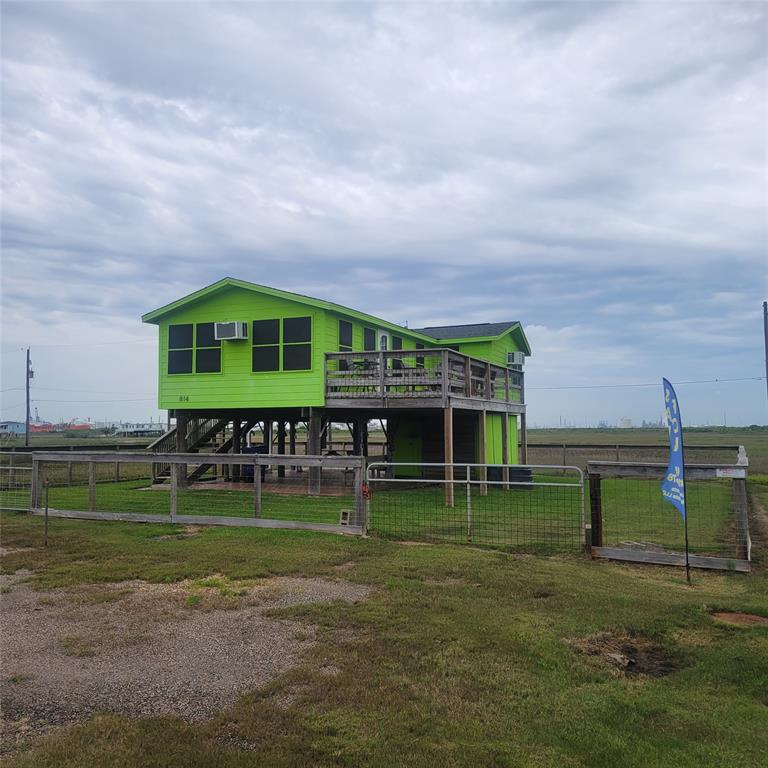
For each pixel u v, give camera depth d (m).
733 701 4.58
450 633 5.91
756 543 11.01
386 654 5.41
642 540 11.09
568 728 4.16
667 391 8.57
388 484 21.33
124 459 12.91
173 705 4.51
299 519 12.87
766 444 51.38
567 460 32.09
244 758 3.76
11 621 6.45
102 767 3.67
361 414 21.86
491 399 20.66
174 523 12.34
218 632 6.07
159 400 19.91
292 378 18.34
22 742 3.98
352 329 19.88
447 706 4.45
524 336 29.08
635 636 5.95
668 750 3.89
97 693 4.71
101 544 10.32
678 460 8.34
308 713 4.34
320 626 6.20
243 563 8.87
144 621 6.42
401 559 9.18
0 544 10.38
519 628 6.04
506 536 11.22
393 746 3.91
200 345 19.50
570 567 8.87
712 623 6.29
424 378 17.42
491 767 3.70
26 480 21.17
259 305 18.84
